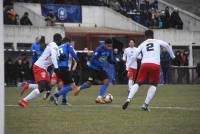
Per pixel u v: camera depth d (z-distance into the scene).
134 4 72.25
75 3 68.62
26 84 34.91
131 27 67.94
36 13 63.97
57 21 67.44
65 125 19.70
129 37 64.25
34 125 19.69
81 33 62.66
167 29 67.50
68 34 62.06
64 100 29.75
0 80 13.23
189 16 73.31
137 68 40.41
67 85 29.36
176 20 69.56
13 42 59.00
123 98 35.94
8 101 32.28
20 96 36.44
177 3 79.31
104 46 31.19
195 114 23.70
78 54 52.88
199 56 69.00
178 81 60.22
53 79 32.53
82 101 32.78
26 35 59.56
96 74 31.22
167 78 59.38
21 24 60.12
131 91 25.59
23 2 65.50
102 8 69.88
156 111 25.11
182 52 62.38
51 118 21.95
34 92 26.89
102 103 30.83
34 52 41.41
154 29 66.81
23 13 64.25
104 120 21.28
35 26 59.88
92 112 24.50
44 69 27.30
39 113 23.91
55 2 67.44
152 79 25.62
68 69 29.27
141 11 71.19
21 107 27.14
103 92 31.03
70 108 26.69
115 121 20.94
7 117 22.25
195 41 68.75
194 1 80.25
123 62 55.88
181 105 29.55
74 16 68.44
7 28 58.72
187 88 49.12
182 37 68.19
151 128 18.86
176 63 60.44
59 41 29.50
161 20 69.38
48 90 32.56
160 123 20.30
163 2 74.69
